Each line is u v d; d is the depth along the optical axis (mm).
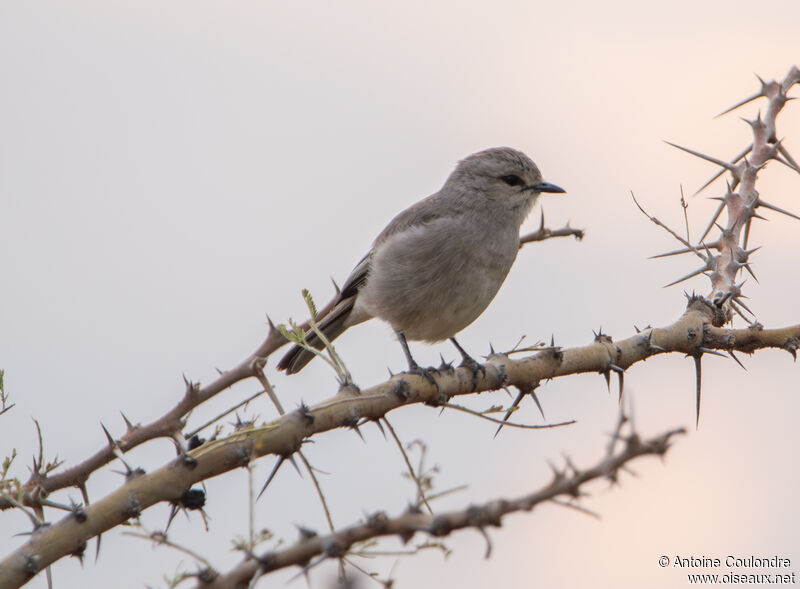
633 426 4691
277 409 9320
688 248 11977
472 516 4918
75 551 7004
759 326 10734
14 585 6812
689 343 10594
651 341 10430
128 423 10078
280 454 7797
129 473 7508
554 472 4887
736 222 11953
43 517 8164
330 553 5566
